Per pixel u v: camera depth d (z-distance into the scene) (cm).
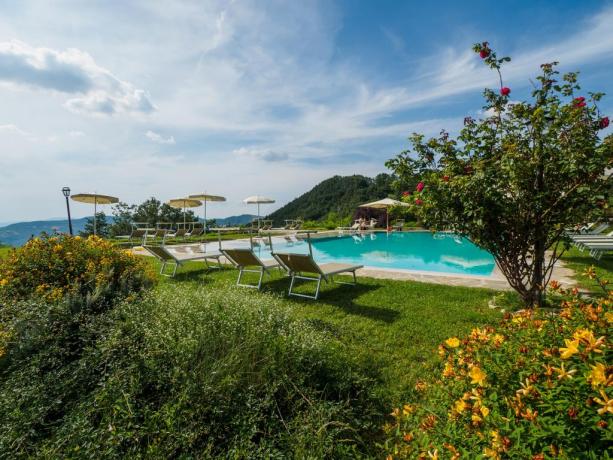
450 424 133
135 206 2567
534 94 366
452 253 1292
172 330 254
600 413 87
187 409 192
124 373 219
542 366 121
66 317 283
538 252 367
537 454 94
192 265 842
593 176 304
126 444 178
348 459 175
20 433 182
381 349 310
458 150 399
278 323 301
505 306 400
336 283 587
